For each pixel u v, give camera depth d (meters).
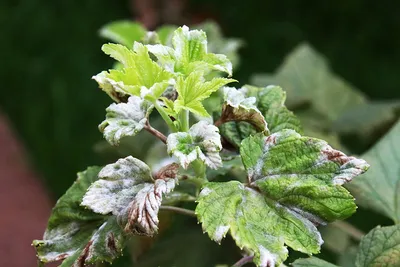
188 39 0.43
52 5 1.73
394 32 1.47
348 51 1.45
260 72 1.40
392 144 0.52
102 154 0.64
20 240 1.25
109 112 0.43
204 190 0.41
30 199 1.34
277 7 1.56
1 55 1.65
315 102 0.82
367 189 0.51
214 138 0.41
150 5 1.10
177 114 0.43
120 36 0.67
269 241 0.40
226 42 0.68
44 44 1.65
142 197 0.41
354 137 0.73
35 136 1.45
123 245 0.43
